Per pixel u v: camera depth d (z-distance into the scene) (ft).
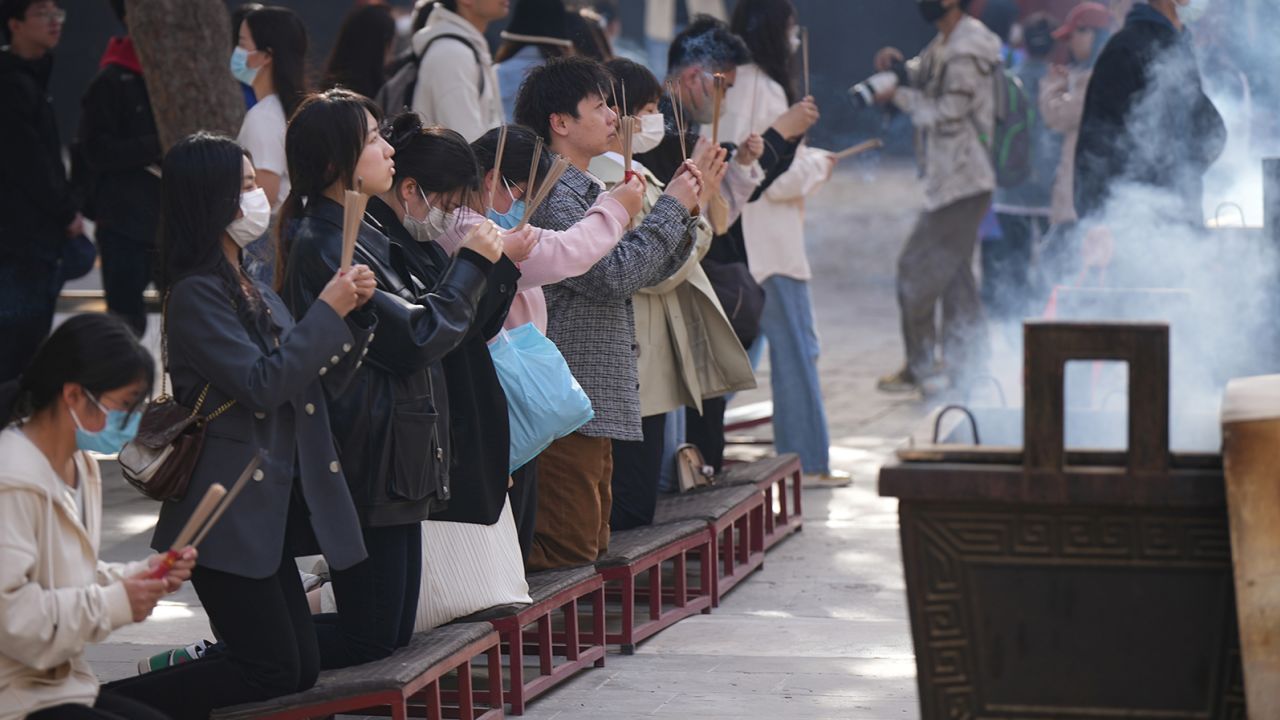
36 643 19.24
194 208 21.66
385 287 23.85
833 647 30.94
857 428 55.88
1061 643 18.97
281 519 22.13
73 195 47.39
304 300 23.49
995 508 18.92
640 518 33.83
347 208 21.62
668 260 30.35
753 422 48.29
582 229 27.63
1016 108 62.39
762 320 45.68
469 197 25.80
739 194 37.68
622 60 34.06
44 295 47.34
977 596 19.08
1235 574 17.78
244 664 22.63
